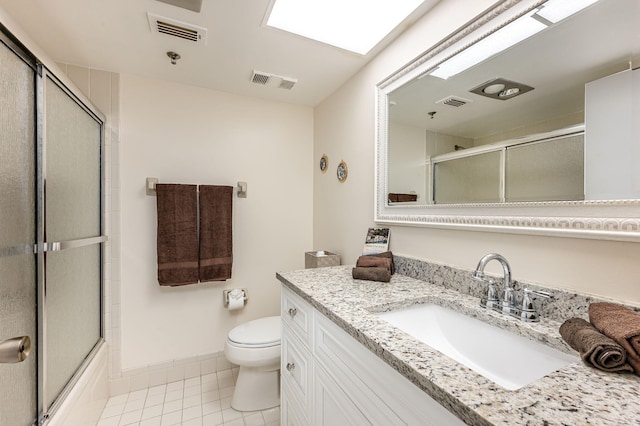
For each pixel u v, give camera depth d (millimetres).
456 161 1164
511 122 969
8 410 905
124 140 1847
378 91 1605
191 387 1884
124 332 1837
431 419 557
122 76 1847
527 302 861
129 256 1854
